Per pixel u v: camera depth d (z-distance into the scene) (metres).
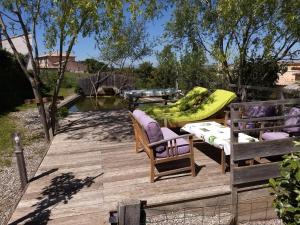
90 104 16.84
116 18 6.46
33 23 7.04
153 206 3.74
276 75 9.12
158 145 4.32
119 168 4.95
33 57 6.99
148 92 11.55
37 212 3.68
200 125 5.57
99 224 3.42
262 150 4.01
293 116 4.09
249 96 7.61
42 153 6.58
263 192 4.12
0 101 12.70
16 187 4.95
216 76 9.11
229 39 7.20
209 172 4.64
